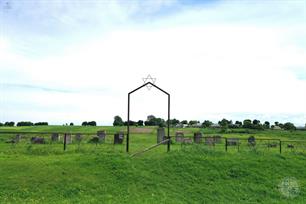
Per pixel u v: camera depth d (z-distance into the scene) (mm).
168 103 22516
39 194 13562
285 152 25031
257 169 19141
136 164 17547
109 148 24953
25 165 16297
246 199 15500
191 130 56406
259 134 51875
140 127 58594
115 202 13320
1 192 13344
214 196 15406
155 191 14977
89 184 14758
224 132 54531
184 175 17125
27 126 68188
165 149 23969
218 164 18953
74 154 20344
